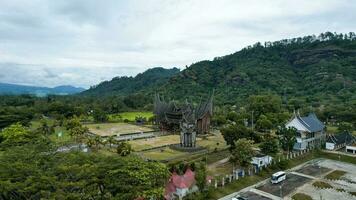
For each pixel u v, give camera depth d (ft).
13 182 136.36
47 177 136.36
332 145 360.48
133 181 153.28
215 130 484.74
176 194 209.15
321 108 579.48
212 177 249.34
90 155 172.76
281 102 621.72
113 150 328.49
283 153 330.13
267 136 337.52
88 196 138.41
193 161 285.64
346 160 324.19
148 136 435.12
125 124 570.46
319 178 266.77
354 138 384.68
